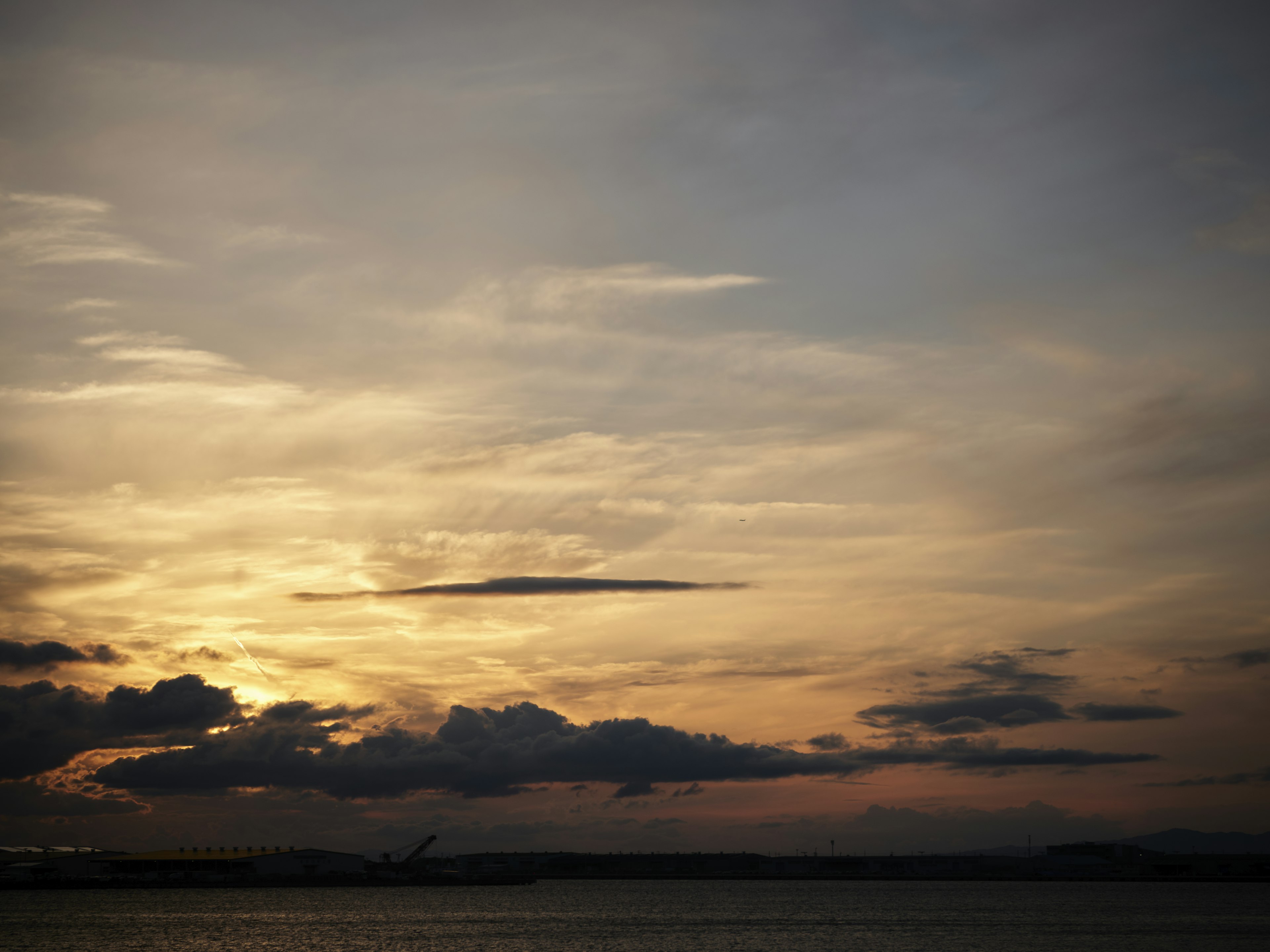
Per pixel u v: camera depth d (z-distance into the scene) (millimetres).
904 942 198750
